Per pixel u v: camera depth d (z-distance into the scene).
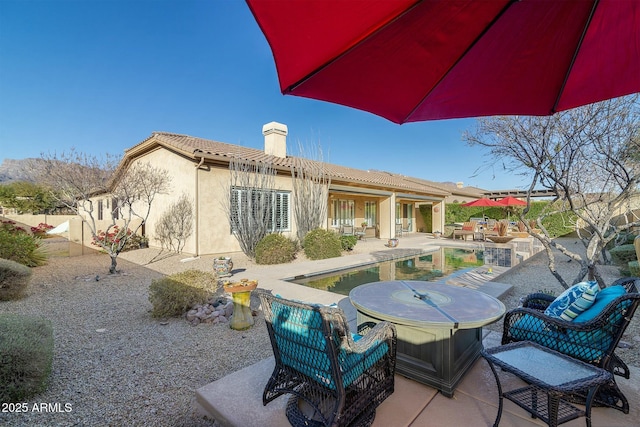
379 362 2.52
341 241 13.38
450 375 2.76
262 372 3.25
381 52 1.81
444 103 2.44
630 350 3.85
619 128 3.77
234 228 11.71
